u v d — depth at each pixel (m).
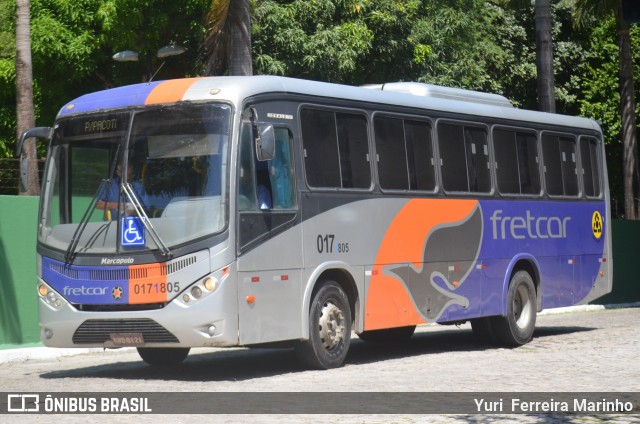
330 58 32.28
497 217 18.09
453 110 17.39
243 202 13.16
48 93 30.53
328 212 14.51
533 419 10.20
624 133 41.31
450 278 16.89
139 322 13.10
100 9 28.17
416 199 16.23
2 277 17.12
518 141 18.97
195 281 12.85
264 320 13.34
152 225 13.14
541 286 19.16
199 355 17.50
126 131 13.57
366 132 15.48
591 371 14.11
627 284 32.41
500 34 49.00
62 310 13.62
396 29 36.56
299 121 14.24
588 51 51.12
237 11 22.42
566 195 20.14
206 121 13.23
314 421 9.96
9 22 30.09
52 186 14.02
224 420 10.03
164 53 22.27
